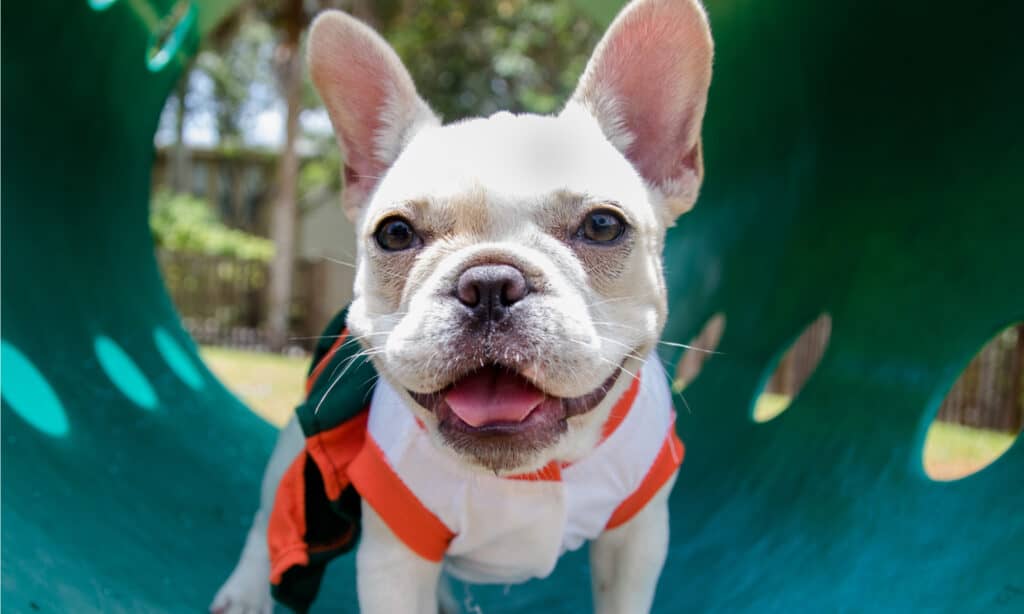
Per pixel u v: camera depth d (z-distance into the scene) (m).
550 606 0.43
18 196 0.55
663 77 0.31
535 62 2.11
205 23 0.80
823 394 0.48
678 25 0.30
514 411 0.24
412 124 0.32
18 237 0.54
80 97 0.63
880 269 0.48
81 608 0.28
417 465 0.28
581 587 0.44
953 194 0.44
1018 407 1.09
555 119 0.29
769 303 0.59
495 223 0.25
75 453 0.44
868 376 0.45
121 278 0.71
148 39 0.71
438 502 0.29
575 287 0.25
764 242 0.63
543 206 0.25
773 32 0.59
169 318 0.79
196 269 2.05
